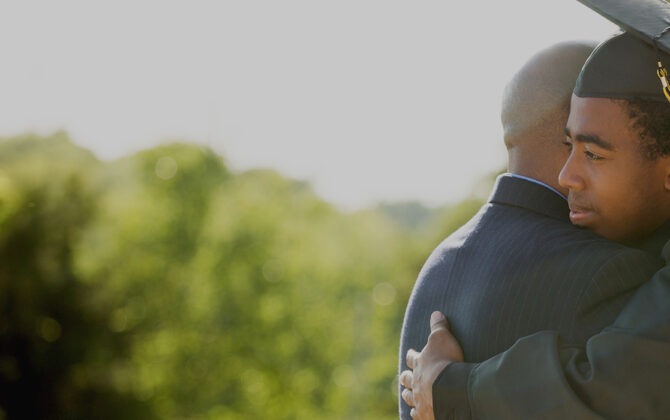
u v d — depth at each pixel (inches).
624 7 65.1
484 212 73.6
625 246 67.3
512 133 74.0
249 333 1054.4
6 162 944.3
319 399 1095.6
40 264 896.9
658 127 63.3
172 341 1009.5
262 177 1288.1
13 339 880.3
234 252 1067.9
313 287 1138.7
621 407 58.2
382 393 1219.9
